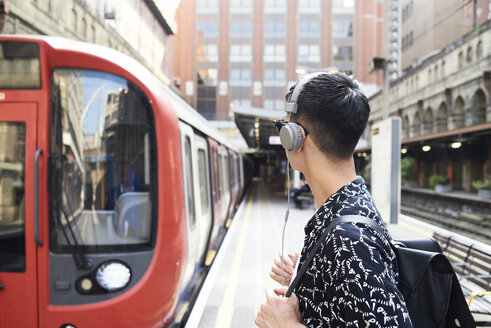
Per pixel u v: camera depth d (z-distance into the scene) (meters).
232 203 12.39
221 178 8.98
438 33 31.20
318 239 0.88
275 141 15.02
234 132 53.16
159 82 3.52
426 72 30.77
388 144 6.64
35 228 2.66
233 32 55.19
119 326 2.76
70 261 2.77
